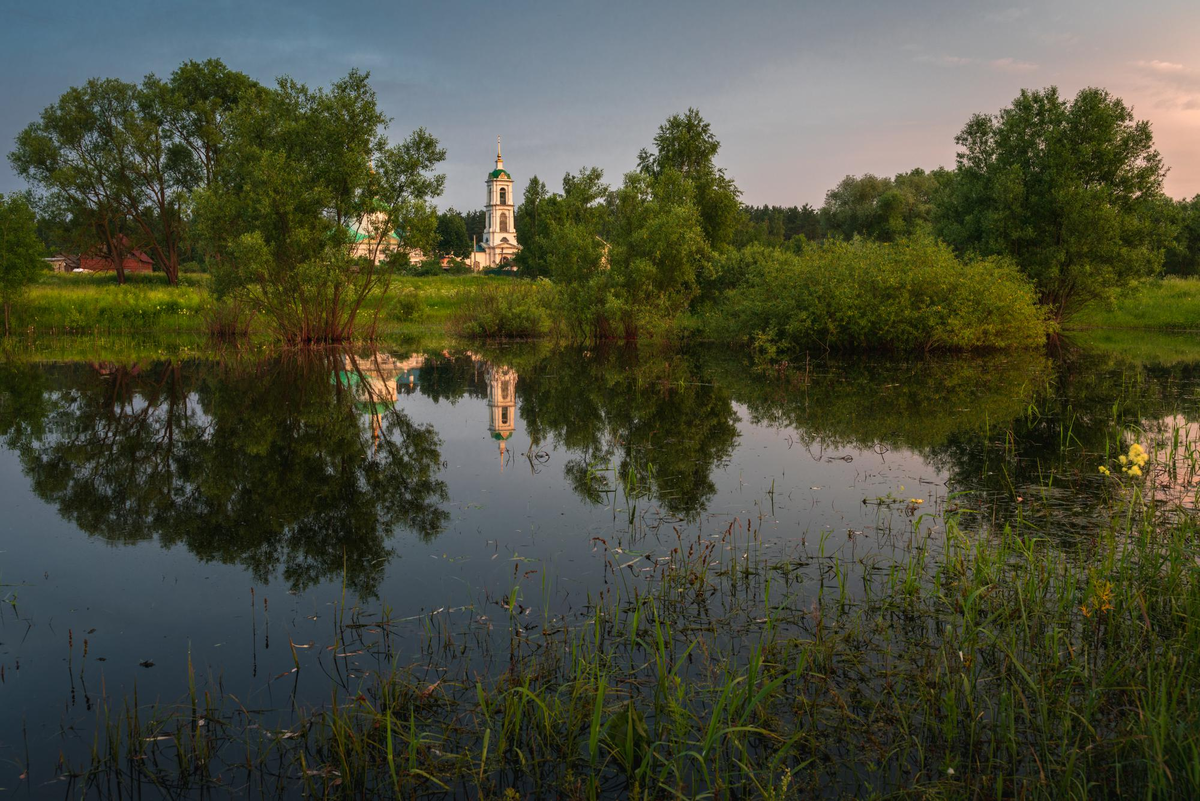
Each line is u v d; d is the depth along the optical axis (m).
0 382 14.54
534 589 4.61
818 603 4.32
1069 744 2.99
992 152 26.95
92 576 4.89
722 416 10.70
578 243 25.45
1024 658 3.66
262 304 22.41
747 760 2.94
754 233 47.84
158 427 10.02
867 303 18.62
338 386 14.36
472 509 6.30
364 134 20.77
